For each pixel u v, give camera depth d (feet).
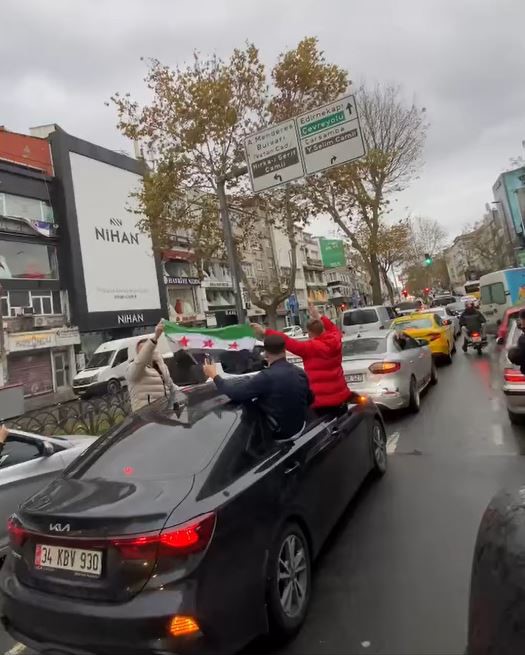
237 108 52.95
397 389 28.02
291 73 54.49
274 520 10.28
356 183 79.36
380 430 19.81
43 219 94.84
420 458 21.35
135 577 8.37
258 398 12.55
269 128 33.65
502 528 6.86
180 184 56.75
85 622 8.45
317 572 12.80
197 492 9.32
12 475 16.96
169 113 53.47
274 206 64.03
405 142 91.09
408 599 11.24
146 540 8.42
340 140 31.99
